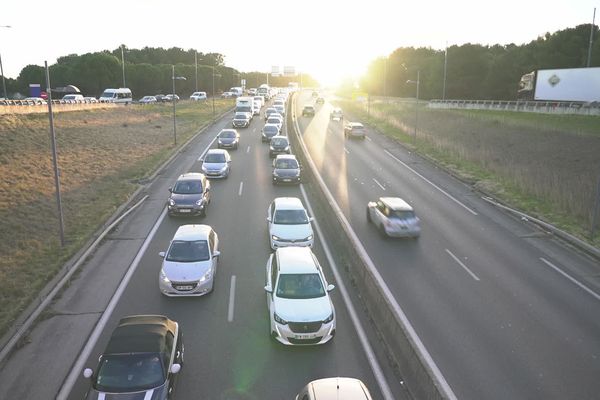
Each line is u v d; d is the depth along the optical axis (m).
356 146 48.50
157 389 10.21
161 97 89.19
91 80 102.00
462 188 32.47
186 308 15.26
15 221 23.44
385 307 13.60
